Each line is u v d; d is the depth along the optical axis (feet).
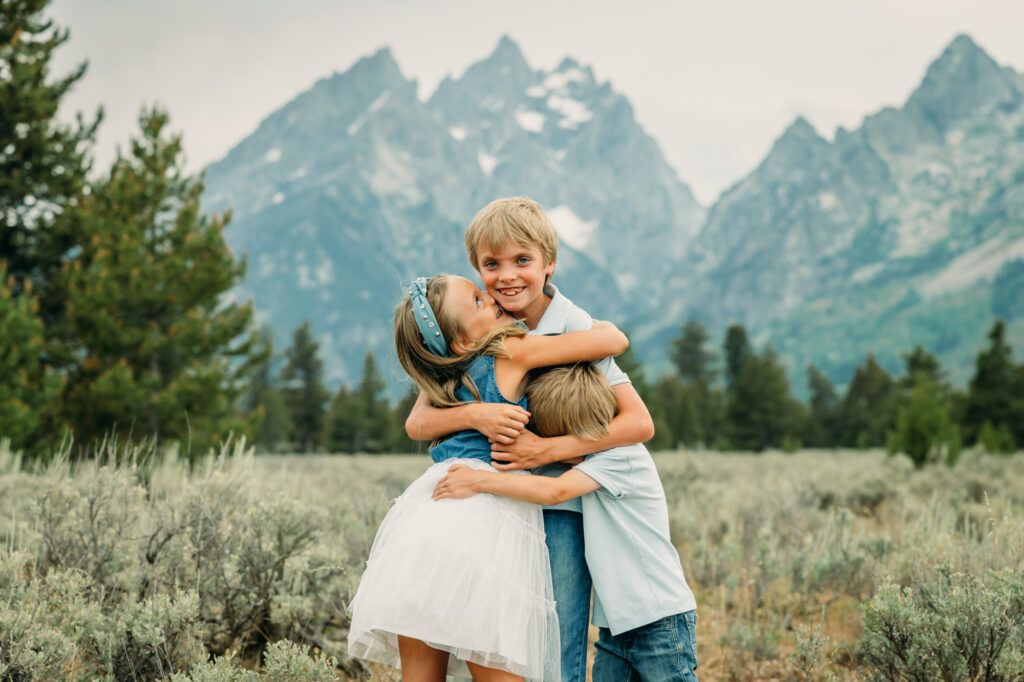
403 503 9.13
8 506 16.56
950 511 20.42
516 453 8.98
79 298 48.32
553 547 9.36
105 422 45.37
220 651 12.48
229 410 56.13
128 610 10.90
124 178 53.78
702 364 459.32
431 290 9.40
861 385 305.53
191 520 13.03
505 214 9.27
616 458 9.18
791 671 13.84
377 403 262.26
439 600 8.07
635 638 9.27
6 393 38.70
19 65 49.83
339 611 13.01
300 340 320.09
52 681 9.76
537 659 8.42
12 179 50.11
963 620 11.00
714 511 28.04
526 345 9.23
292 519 13.57
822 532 20.65
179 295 52.90
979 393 166.61
